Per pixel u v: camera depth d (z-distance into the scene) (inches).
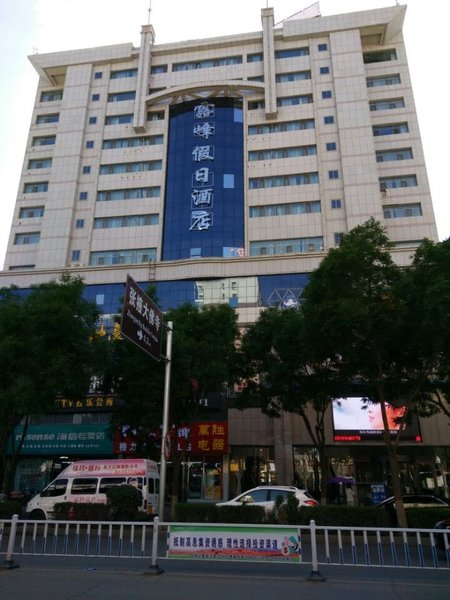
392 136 1721.2
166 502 1027.3
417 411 760.3
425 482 999.0
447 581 320.8
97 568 356.2
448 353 559.8
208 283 1320.1
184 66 1937.7
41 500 700.7
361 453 1029.2
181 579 323.6
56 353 650.2
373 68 1841.8
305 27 1886.1
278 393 780.0
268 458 1055.6
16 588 293.3
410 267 595.5
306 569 360.8
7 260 1749.5
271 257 1317.7
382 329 561.9
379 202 1579.7
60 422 1083.9
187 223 1641.2
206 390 816.9
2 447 751.7
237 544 350.6
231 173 1695.4
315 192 1640.0
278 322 784.9
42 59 2012.8
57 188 1768.0
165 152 1782.7
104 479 706.8
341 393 738.8
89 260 1670.8
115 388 797.2
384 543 534.9
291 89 1811.0
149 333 526.9
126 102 1903.3
